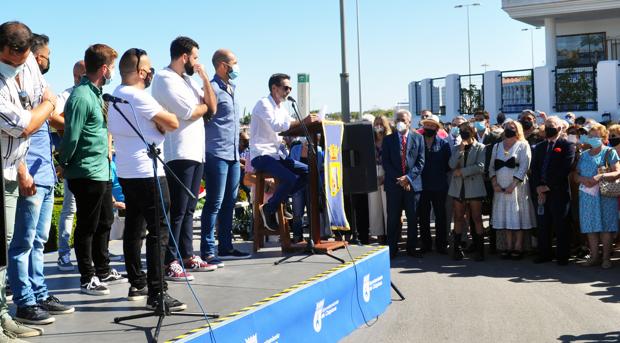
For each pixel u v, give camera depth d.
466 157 9.95
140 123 4.88
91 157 4.92
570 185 10.03
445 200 10.40
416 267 9.45
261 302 4.86
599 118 18.61
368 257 6.73
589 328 6.26
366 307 6.62
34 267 4.63
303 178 7.13
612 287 7.95
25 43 4.01
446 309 7.06
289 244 7.11
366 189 7.28
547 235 9.56
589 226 9.07
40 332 4.14
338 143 6.86
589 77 19.06
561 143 9.45
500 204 9.91
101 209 5.54
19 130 4.03
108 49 4.85
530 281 8.40
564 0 19.78
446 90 21.20
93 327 4.30
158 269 4.39
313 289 5.50
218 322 4.34
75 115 4.68
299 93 12.95
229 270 6.14
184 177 5.77
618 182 8.90
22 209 4.38
